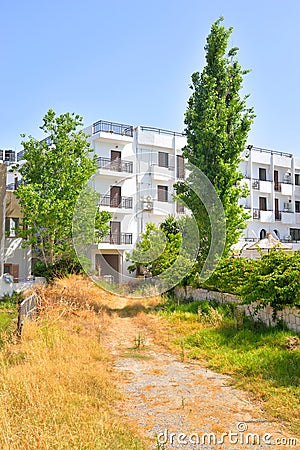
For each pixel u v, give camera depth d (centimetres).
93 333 948
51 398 505
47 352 691
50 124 1816
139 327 1085
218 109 1384
